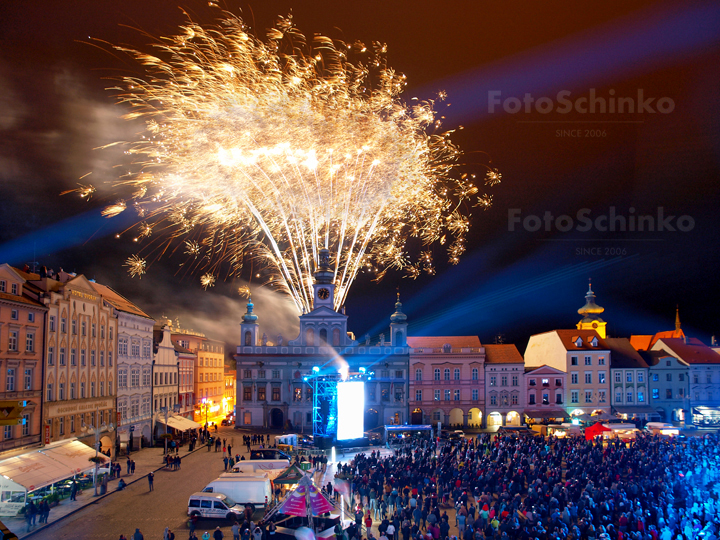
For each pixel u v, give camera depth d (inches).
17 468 1946.4
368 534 1413.6
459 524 1558.8
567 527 1486.2
